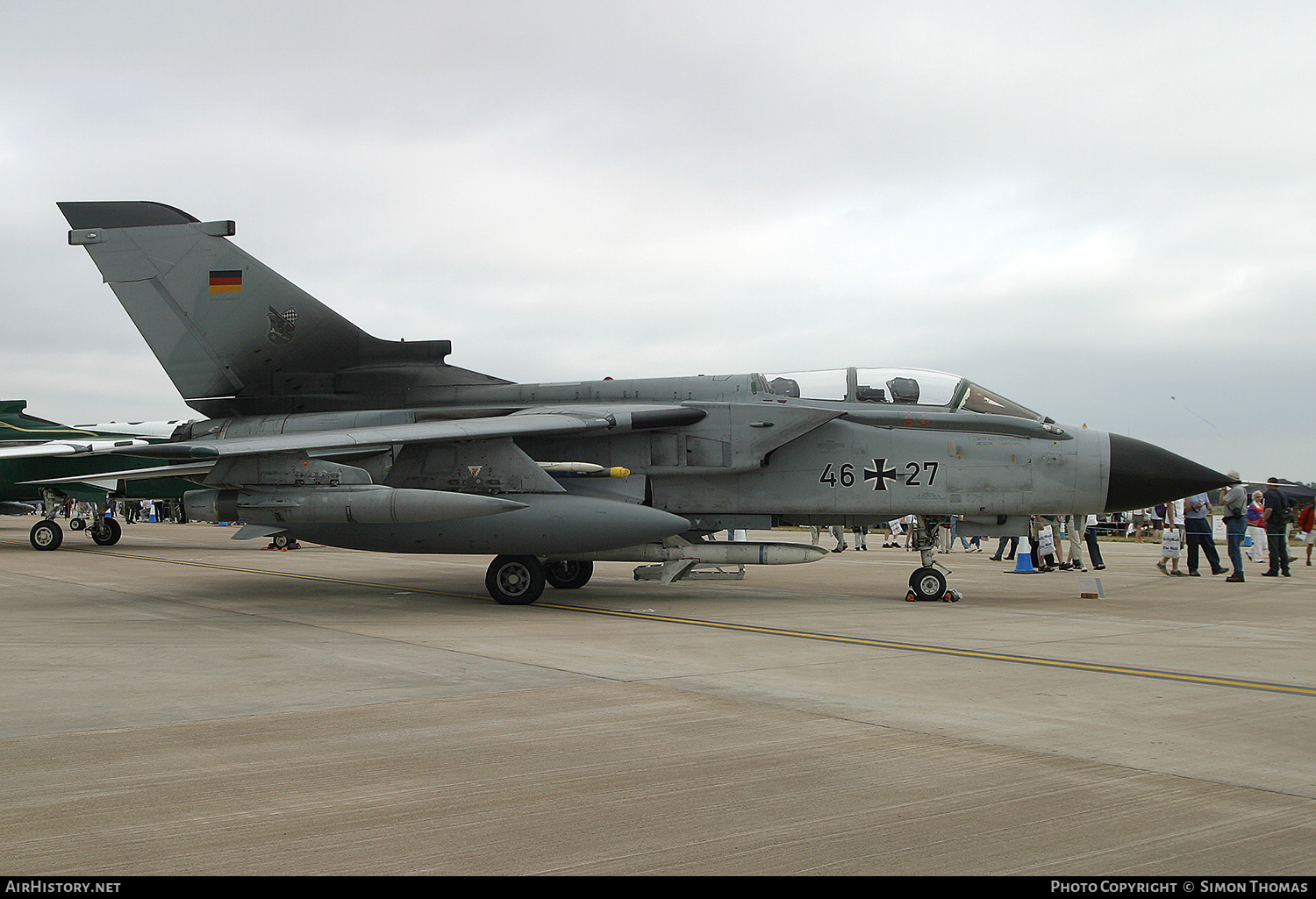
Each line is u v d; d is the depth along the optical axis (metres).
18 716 5.61
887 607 12.20
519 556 12.06
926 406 12.76
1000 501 12.38
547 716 5.70
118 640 8.65
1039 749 5.05
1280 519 18.30
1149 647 8.76
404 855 3.50
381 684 6.63
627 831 3.78
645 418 12.38
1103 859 3.55
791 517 13.37
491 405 13.80
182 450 10.27
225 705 5.93
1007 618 11.01
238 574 16.44
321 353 14.33
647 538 11.57
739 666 7.50
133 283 14.51
